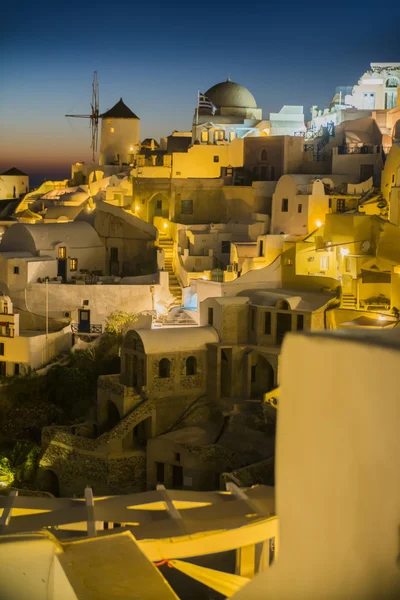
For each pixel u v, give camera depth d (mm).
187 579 17938
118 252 69375
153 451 47000
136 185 75500
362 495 5453
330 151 76375
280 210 66062
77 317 60781
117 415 50406
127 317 59562
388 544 5320
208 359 50062
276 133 86125
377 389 5332
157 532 12703
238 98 88125
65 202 84688
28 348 55312
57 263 64812
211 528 12859
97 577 8266
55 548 9188
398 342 5398
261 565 14852
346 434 5531
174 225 71125
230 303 50688
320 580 5695
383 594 5332
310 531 5852
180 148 87812
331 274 57594
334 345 5598
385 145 75562
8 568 9281
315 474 5766
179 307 60688
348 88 90062
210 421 49406
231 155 77688
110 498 15227
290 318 50344
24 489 46156
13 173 111125
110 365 56688
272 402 47500
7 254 62469
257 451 43812
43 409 53312
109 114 96125
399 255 54719
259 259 61062
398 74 87062
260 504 14406
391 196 57344
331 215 57719
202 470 44875
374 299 53188
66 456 48031
